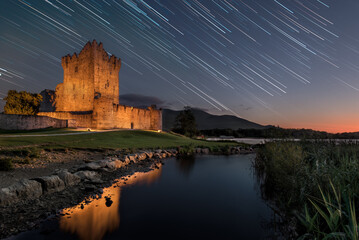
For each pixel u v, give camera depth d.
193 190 9.84
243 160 20.62
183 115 73.31
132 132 43.84
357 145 8.74
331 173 5.71
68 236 5.25
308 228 4.78
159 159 19.75
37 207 6.72
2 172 9.55
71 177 9.20
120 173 12.49
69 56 66.56
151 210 7.17
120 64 69.88
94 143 23.62
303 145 10.34
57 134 30.27
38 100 53.78
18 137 22.23
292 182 7.32
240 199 8.59
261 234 5.63
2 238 4.99
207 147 30.25
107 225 5.95
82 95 62.53
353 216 3.40
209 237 5.47
